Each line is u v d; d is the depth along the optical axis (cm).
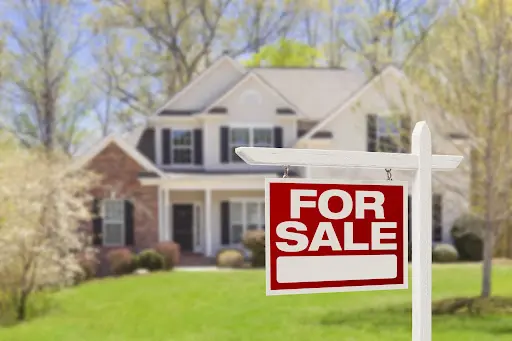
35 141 4097
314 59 4594
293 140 3002
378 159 357
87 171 2442
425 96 1744
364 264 348
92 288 2094
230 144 2989
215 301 1750
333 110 2858
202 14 4459
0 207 1570
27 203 1590
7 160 1686
